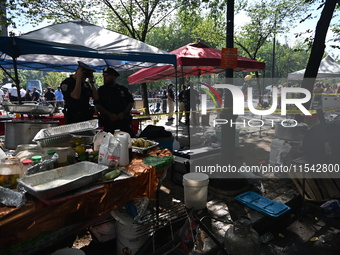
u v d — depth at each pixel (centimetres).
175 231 277
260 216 314
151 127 467
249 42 1563
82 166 205
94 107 428
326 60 1090
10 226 151
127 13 924
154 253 208
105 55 373
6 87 2109
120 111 434
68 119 382
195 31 1598
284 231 321
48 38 362
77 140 251
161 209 290
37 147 245
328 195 368
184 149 459
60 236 179
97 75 2850
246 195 362
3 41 313
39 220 161
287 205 353
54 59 636
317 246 292
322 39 479
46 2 829
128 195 212
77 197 176
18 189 168
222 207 336
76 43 368
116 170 212
